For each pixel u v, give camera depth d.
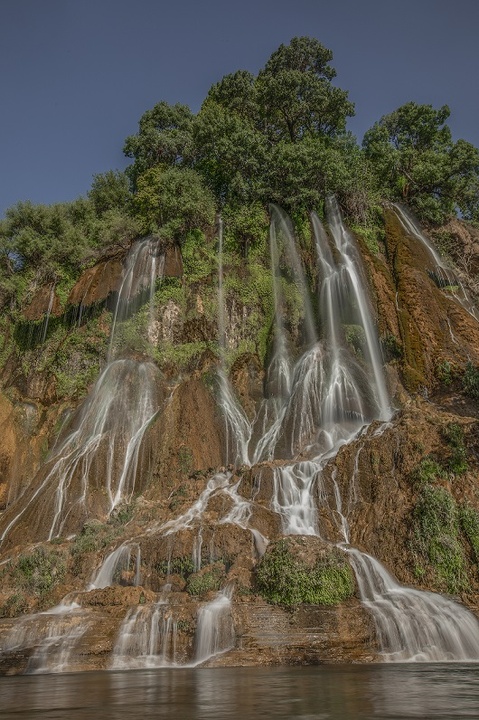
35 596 17.20
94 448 25.31
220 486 21.83
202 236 34.62
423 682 9.26
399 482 19.75
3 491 27.59
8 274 35.44
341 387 26.98
